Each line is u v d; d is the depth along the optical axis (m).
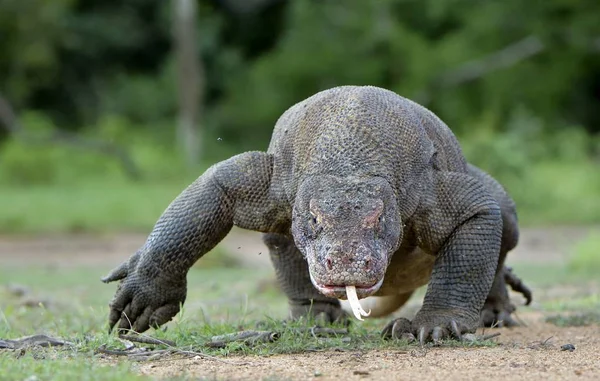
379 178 8.66
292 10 54.50
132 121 57.00
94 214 32.94
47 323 11.38
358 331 9.77
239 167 9.45
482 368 7.76
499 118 48.25
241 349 8.72
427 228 9.32
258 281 16.47
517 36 49.84
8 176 44.59
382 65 52.12
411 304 14.16
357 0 52.50
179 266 9.48
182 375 7.41
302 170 8.98
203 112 55.09
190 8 49.88
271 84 53.28
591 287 16.42
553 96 50.19
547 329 11.08
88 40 57.75
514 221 10.70
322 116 9.14
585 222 31.86
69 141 45.91
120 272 9.77
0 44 52.12
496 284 11.50
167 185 42.12
